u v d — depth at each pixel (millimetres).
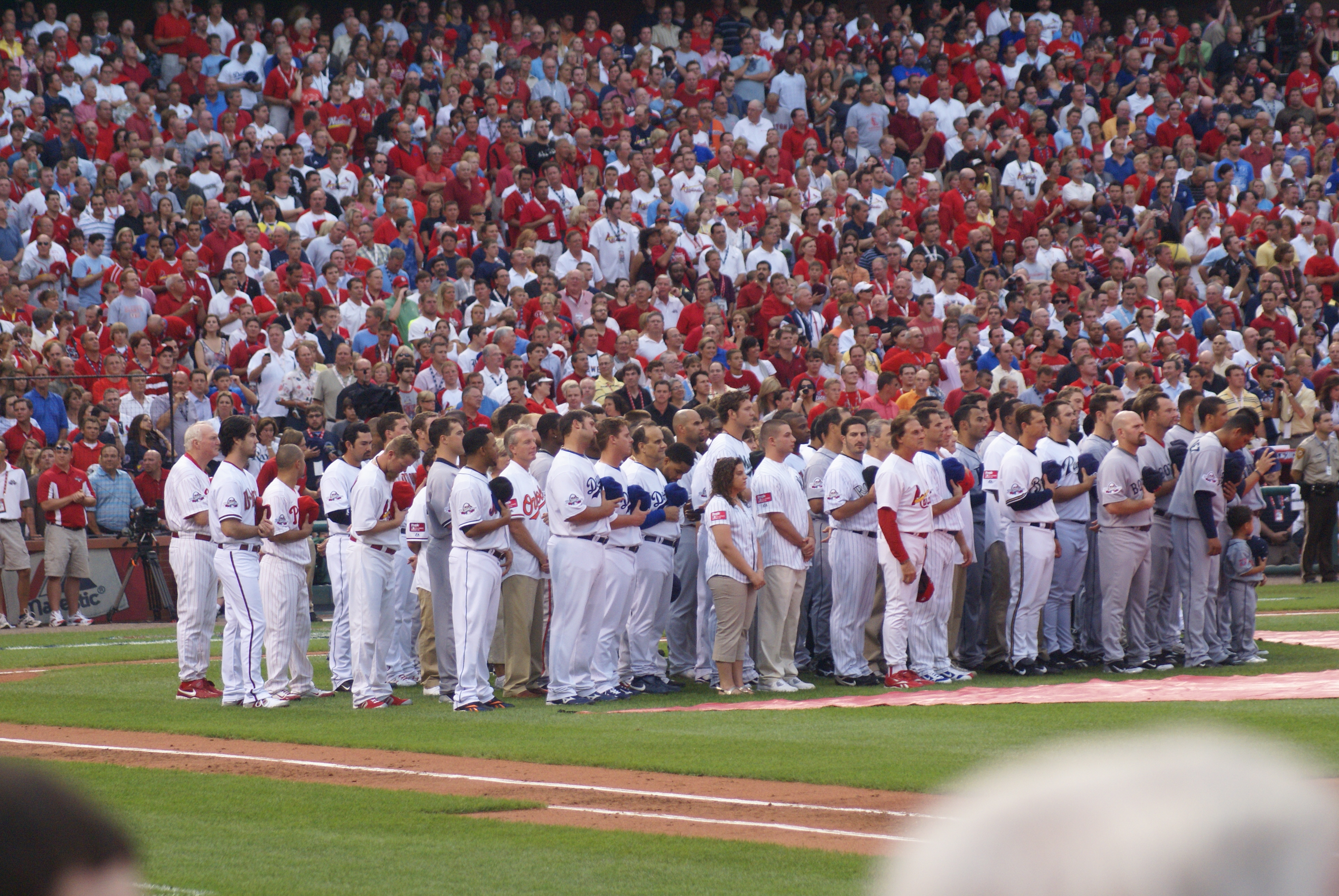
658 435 43406
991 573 46156
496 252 80000
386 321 70812
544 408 63094
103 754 32469
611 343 73688
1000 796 2471
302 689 42281
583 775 29312
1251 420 45188
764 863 21781
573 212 84750
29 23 91688
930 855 2461
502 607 42625
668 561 43562
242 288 72375
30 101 84562
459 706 38781
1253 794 2332
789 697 41500
